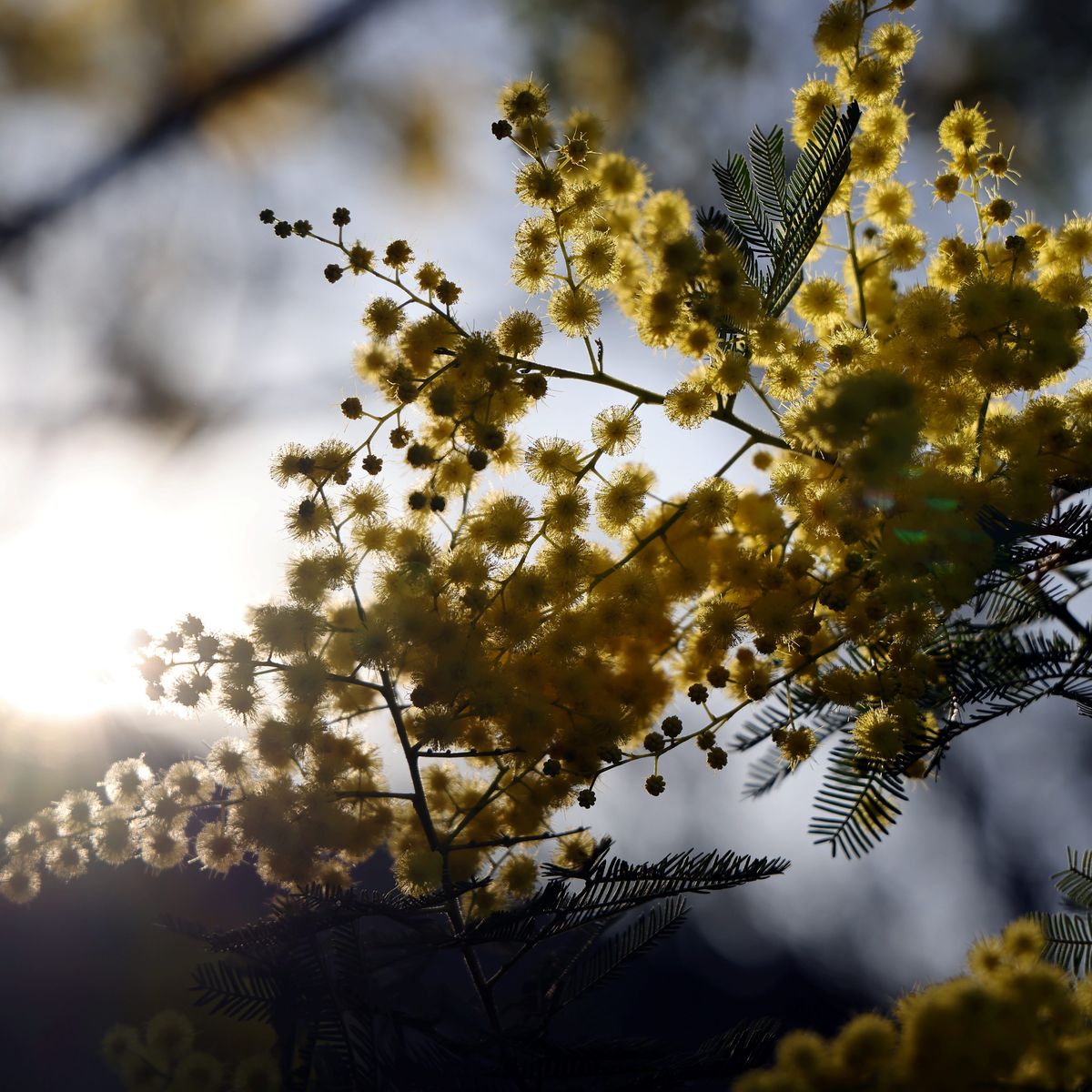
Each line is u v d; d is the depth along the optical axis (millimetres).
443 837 1116
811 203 1133
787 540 1131
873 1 1142
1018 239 1126
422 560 1113
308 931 1085
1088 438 1104
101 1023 1120
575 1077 1086
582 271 1128
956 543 1093
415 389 1120
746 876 1084
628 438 1124
